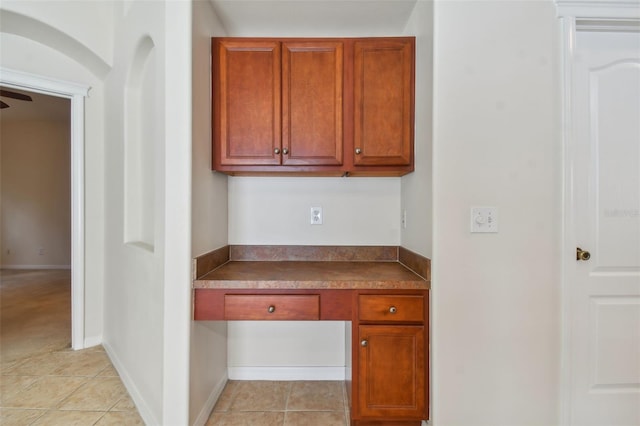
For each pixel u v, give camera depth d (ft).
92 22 7.32
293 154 5.73
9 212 18.24
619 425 4.98
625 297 5.01
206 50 5.41
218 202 6.08
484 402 4.85
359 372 4.96
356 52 5.65
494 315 4.84
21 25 6.78
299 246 6.76
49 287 14.29
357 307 4.96
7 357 7.74
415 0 5.45
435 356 4.82
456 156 4.81
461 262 4.82
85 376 6.89
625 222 5.03
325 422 5.55
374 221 6.79
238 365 6.84
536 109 4.85
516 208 4.85
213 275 5.33
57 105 15.03
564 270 4.86
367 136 5.67
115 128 7.54
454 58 4.79
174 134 4.80
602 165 5.02
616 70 5.04
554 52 4.86
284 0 5.43
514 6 4.83
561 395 4.87
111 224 7.80
